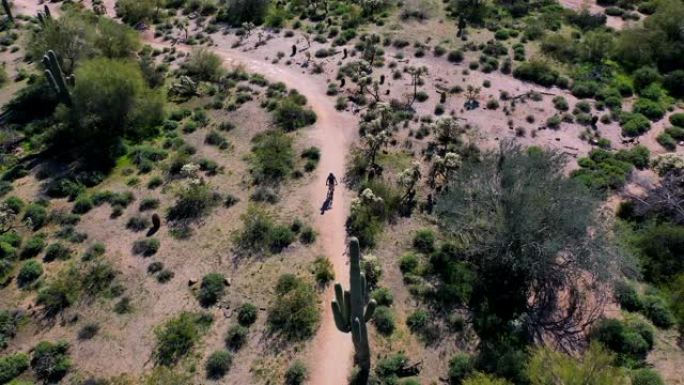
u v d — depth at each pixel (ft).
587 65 220.23
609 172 159.84
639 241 133.18
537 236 117.29
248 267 132.05
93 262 132.87
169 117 190.90
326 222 144.87
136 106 182.70
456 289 122.62
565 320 117.39
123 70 180.75
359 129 181.98
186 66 219.82
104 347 114.01
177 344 112.57
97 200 151.84
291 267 131.75
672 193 145.48
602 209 135.74
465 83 205.77
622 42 224.74
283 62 226.58
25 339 116.26
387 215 145.89
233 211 149.18
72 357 111.96
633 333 111.55
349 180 159.84
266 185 158.20
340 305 99.60
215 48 241.76
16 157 172.55
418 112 188.65
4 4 263.08
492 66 215.51
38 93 197.67
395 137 176.35
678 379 104.99
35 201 151.74
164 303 123.44
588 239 115.85
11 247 135.54
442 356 111.04
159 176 162.40
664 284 125.59
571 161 167.43
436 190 154.40
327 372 108.37
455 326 116.06
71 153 172.14
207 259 134.41
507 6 269.64
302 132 181.47
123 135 181.06
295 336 115.24
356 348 104.27
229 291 125.90
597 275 115.03
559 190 121.19
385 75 210.18
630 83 210.18
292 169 164.14
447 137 172.04
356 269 91.97
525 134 179.01
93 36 214.28
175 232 142.51
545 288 123.65
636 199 145.28
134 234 141.90
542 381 92.94
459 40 236.22
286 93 202.90
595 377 90.84
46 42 204.33
